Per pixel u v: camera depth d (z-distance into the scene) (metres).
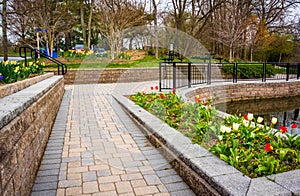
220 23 14.33
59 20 13.46
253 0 16.59
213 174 1.76
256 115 7.00
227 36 13.31
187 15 13.92
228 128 2.30
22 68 4.50
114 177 2.20
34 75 4.77
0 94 2.06
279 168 1.91
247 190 1.55
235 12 13.72
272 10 17.92
